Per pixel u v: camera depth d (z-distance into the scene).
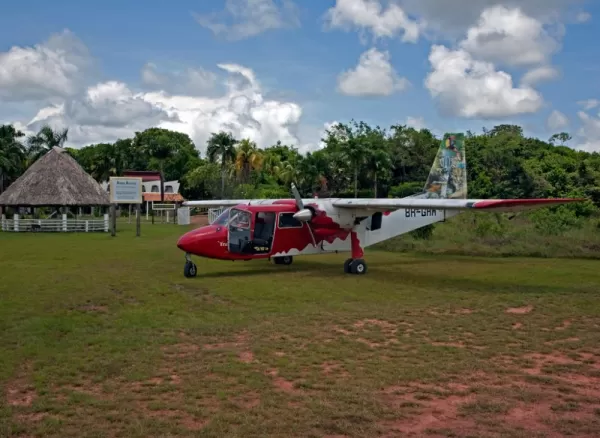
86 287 13.35
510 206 13.20
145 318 10.03
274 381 6.62
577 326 9.56
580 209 30.48
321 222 16.66
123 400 5.98
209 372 6.93
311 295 12.55
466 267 17.72
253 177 71.75
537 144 57.16
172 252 22.33
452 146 20.94
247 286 13.78
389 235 18.80
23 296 12.11
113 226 32.25
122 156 74.69
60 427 5.27
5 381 6.61
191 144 95.81
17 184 40.16
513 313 10.64
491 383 6.61
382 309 10.96
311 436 5.10
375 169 51.62
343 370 7.05
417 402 5.96
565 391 6.36
